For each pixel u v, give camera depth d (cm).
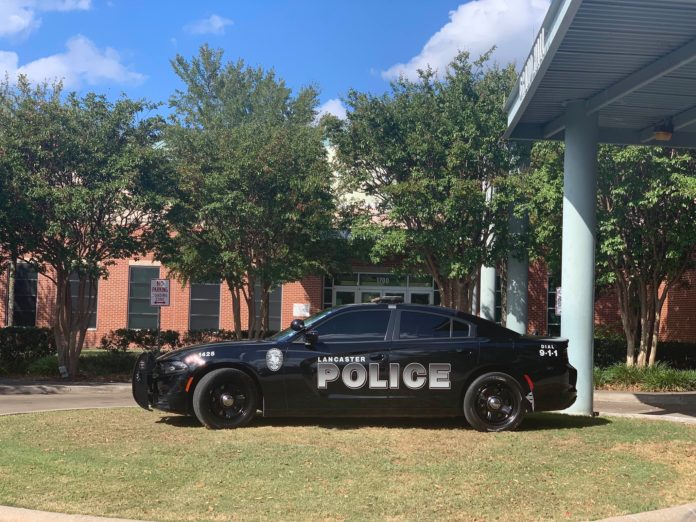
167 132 1731
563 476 630
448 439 786
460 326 877
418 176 1623
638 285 1788
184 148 1761
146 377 877
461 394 855
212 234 1781
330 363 850
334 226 1845
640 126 1225
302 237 1834
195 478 606
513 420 847
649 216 1540
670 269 1653
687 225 1499
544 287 2758
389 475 624
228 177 1683
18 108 1608
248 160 1675
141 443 747
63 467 638
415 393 851
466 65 1731
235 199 1675
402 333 869
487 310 1914
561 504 547
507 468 654
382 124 1694
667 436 827
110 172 1550
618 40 849
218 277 1919
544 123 1220
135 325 2702
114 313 2694
